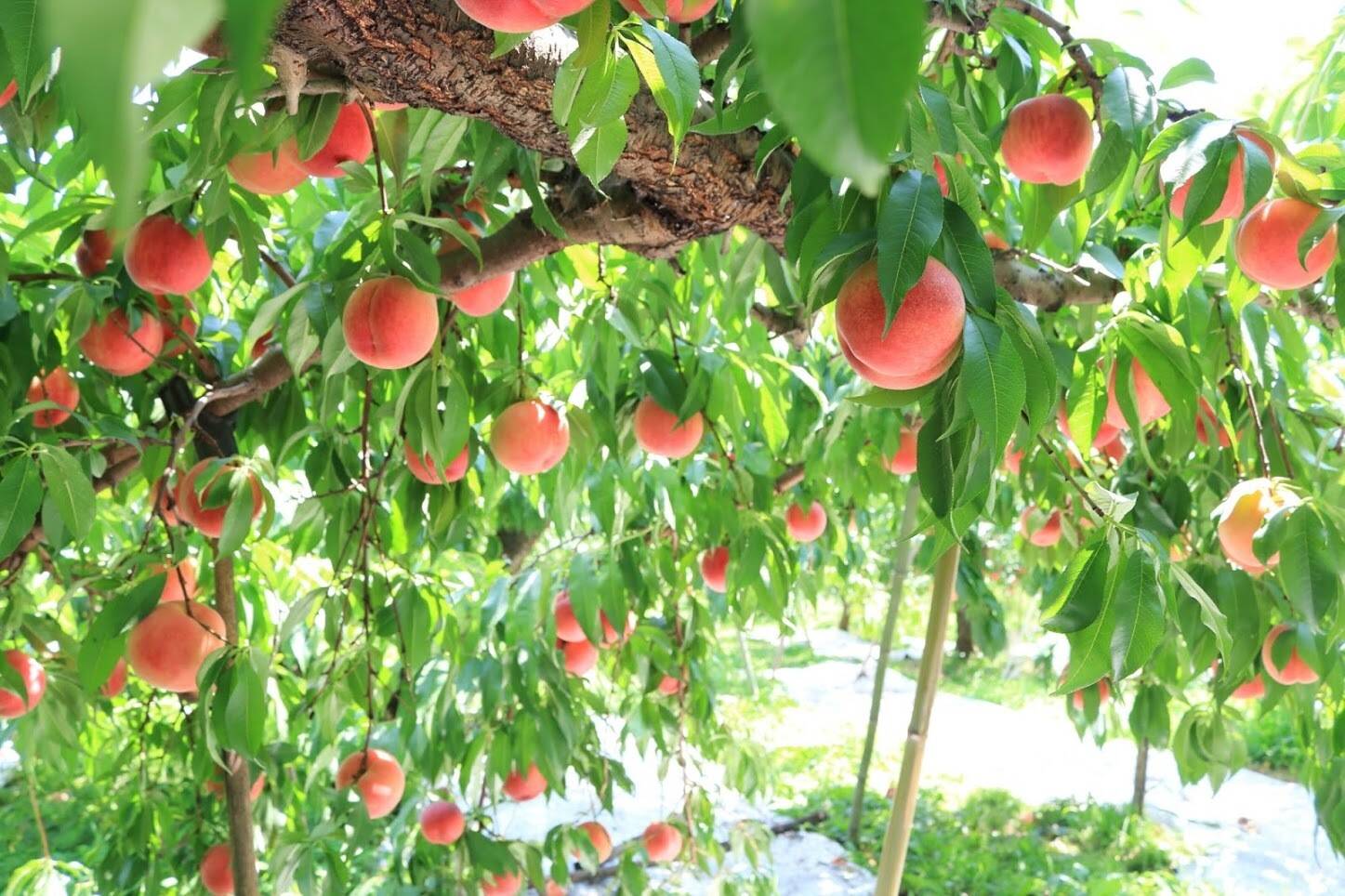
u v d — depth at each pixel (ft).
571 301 7.55
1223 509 4.98
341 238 5.29
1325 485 6.47
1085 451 4.99
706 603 10.39
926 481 2.84
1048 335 6.52
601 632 7.68
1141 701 8.04
